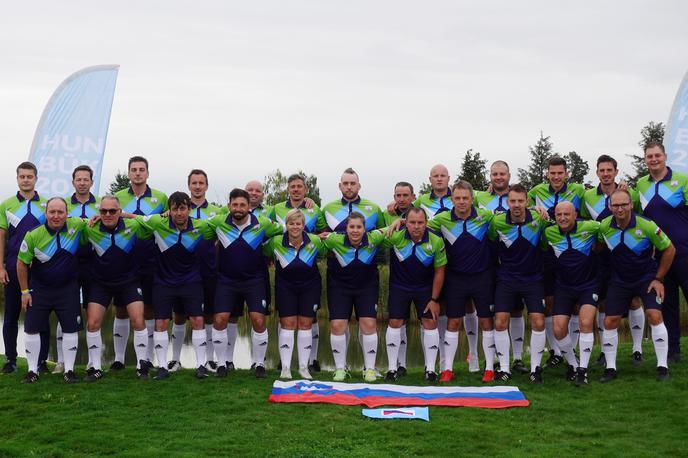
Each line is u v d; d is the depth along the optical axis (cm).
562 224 934
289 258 984
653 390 912
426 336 1005
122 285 983
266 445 720
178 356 1090
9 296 1013
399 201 1056
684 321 1709
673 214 1001
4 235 999
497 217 970
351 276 997
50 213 924
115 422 790
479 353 1588
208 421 797
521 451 712
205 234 984
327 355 1546
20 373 1021
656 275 953
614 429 781
